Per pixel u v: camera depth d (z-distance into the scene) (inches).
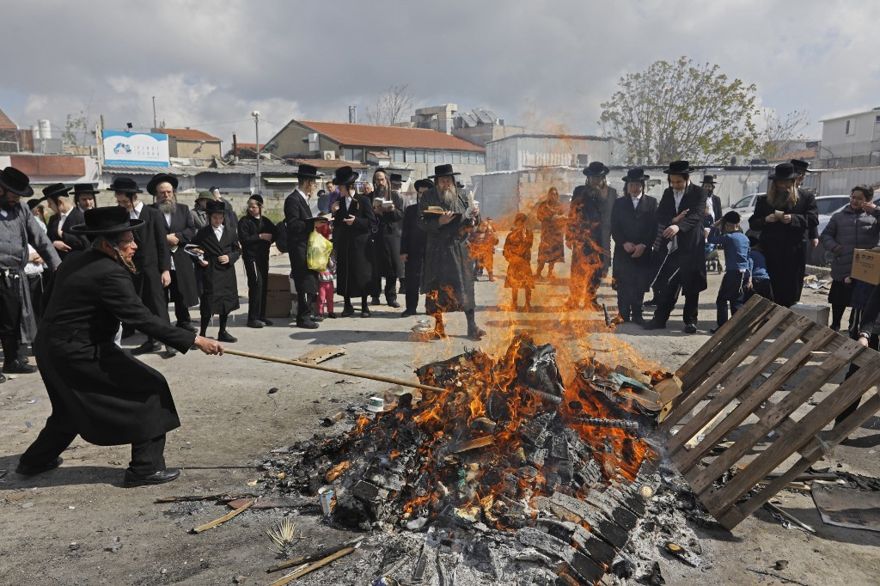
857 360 136.3
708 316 382.3
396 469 150.6
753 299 199.0
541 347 178.7
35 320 286.5
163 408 165.3
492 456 153.1
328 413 218.8
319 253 347.3
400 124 2618.1
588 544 125.6
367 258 381.7
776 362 275.0
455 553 125.9
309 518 146.4
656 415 181.6
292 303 392.2
